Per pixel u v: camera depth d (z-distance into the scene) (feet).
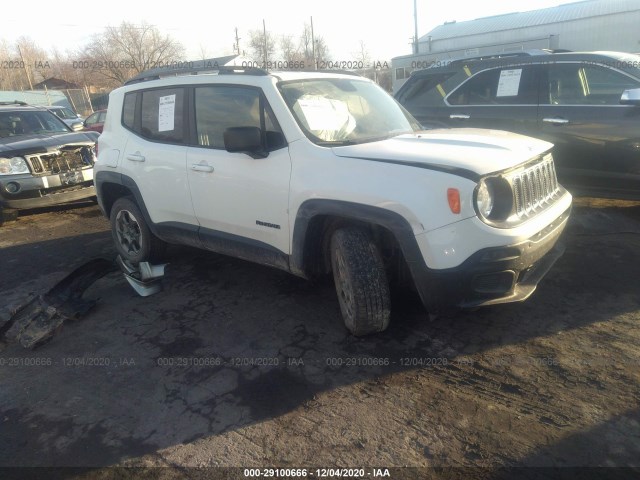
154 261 16.62
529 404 9.07
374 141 11.74
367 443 8.44
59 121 29.09
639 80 16.99
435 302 10.07
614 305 12.21
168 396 10.06
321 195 10.84
